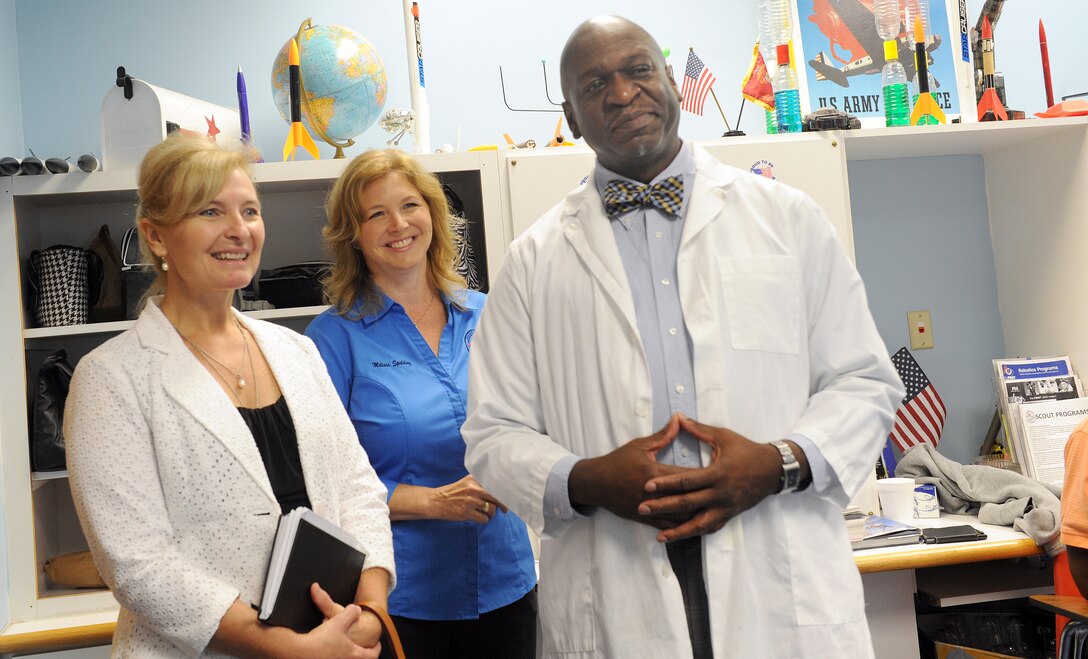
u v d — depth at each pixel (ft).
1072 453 7.02
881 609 7.76
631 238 4.86
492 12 9.44
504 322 5.06
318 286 8.07
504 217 8.00
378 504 5.42
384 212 6.47
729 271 4.66
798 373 4.67
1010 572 8.54
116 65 8.95
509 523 6.60
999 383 9.07
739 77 9.67
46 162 7.51
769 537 4.50
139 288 7.99
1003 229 9.89
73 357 8.66
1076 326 9.02
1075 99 9.75
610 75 4.62
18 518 7.52
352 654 4.70
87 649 7.70
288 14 9.19
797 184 8.30
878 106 9.28
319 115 8.25
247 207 5.03
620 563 4.55
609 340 4.65
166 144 4.98
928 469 8.96
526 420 4.95
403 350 6.53
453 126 9.36
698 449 4.47
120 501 4.52
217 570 4.66
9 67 8.59
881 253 9.93
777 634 4.44
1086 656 6.69
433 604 6.25
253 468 4.75
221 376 4.99
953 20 9.41
